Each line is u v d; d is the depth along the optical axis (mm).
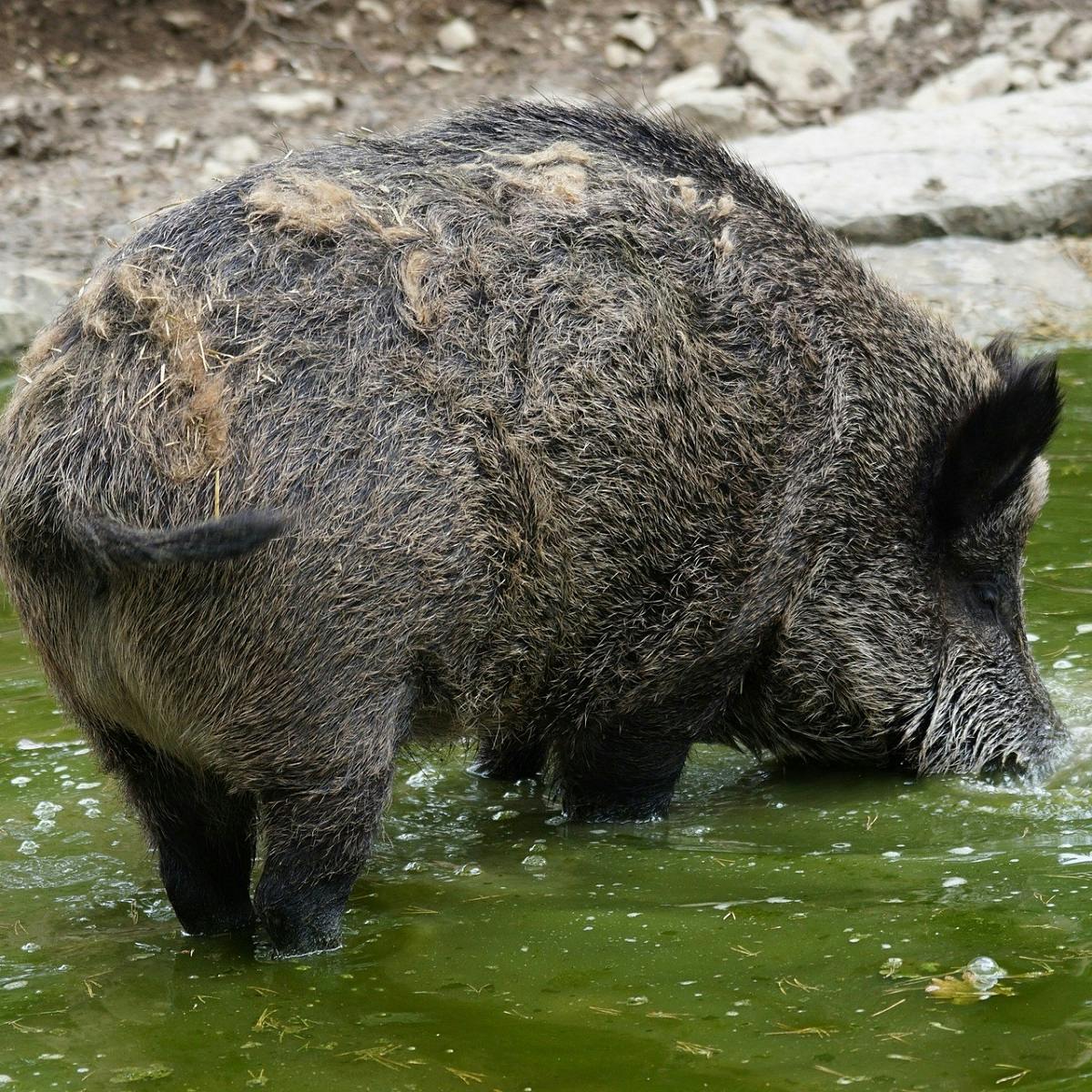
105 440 9375
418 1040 8938
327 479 9594
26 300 23109
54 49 31438
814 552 12141
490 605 10328
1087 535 17078
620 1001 9312
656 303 11062
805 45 31328
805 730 12859
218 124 29688
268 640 9523
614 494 10844
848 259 12578
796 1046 8625
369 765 9938
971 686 12953
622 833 12195
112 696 9820
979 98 30125
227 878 10562
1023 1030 8656
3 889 11344
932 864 11164
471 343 10258
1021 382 11922
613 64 32250
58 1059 8859
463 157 11320
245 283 9914
